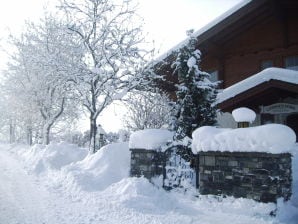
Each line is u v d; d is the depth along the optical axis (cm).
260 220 690
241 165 790
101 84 1627
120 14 1727
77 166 1235
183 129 1158
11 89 2584
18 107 2730
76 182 993
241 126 872
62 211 755
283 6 1490
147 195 836
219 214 742
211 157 849
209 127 896
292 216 706
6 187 1053
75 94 1819
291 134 759
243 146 777
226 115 1491
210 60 1738
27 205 815
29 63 2222
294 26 1504
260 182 752
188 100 1184
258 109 1340
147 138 986
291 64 1497
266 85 1173
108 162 1123
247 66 1603
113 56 1700
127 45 1692
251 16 1552
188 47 1240
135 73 1677
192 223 671
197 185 902
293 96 1254
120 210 742
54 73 1758
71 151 1636
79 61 1714
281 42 1531
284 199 742
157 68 1711
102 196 855
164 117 1645
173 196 882
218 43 1661
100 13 1712
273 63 1538
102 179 1034
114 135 1958
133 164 1018
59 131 3139
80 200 864
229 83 1642
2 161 1931
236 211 751
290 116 1325
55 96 2400
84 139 2906
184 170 943
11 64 2473
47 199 880
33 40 2075
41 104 2438
